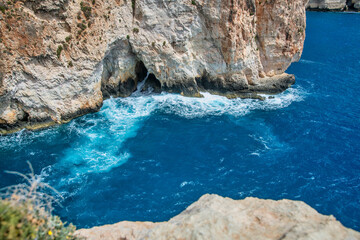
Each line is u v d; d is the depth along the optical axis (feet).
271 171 108.78
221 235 38.45
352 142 125.29
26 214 35.06
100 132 127.03
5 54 111.55
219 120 137.90
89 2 126.21
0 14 108.47
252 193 98.94
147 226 52.60
